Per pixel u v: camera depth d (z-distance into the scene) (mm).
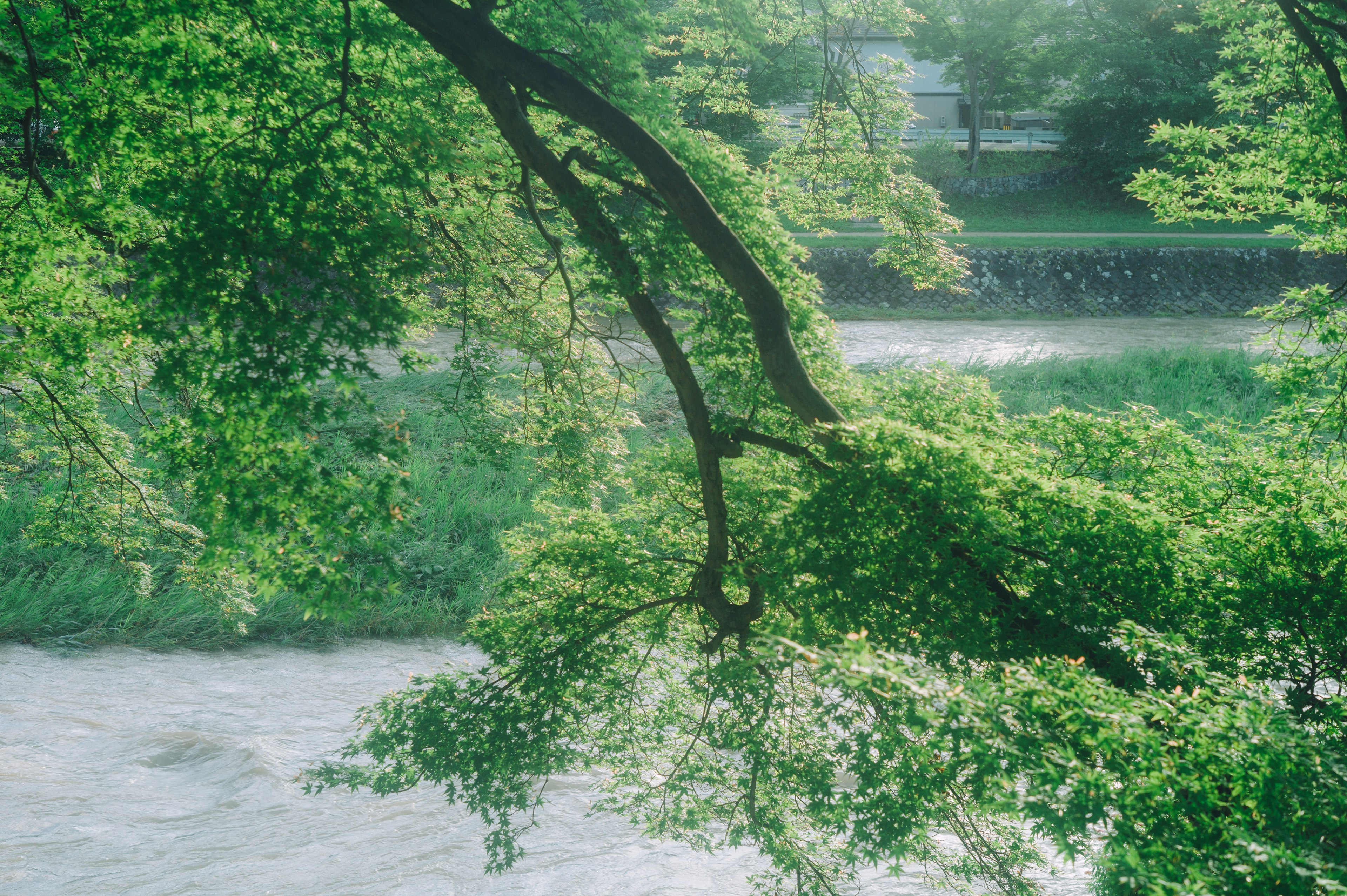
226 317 3854
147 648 9266
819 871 4711
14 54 5625
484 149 5496
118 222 5426
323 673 9016
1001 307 29375
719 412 4902
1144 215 37406
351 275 4000
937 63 39750
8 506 10320
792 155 7266
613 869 5797
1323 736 3318
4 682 8188
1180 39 34500
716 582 4855
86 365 6105
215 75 4344
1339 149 5371
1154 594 3830
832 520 3986
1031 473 4059
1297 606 3918
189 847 5887
